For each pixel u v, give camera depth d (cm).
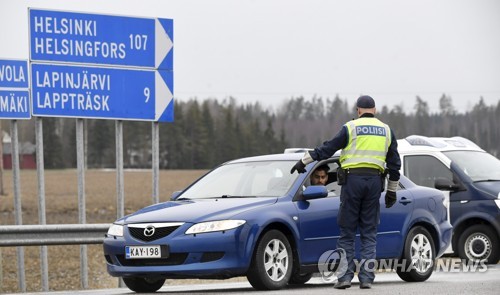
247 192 3250
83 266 4309
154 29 4425
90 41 4322
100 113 4322
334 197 3259
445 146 4969
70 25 4300
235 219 2966
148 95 4406
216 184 3353
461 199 4775
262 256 2998
